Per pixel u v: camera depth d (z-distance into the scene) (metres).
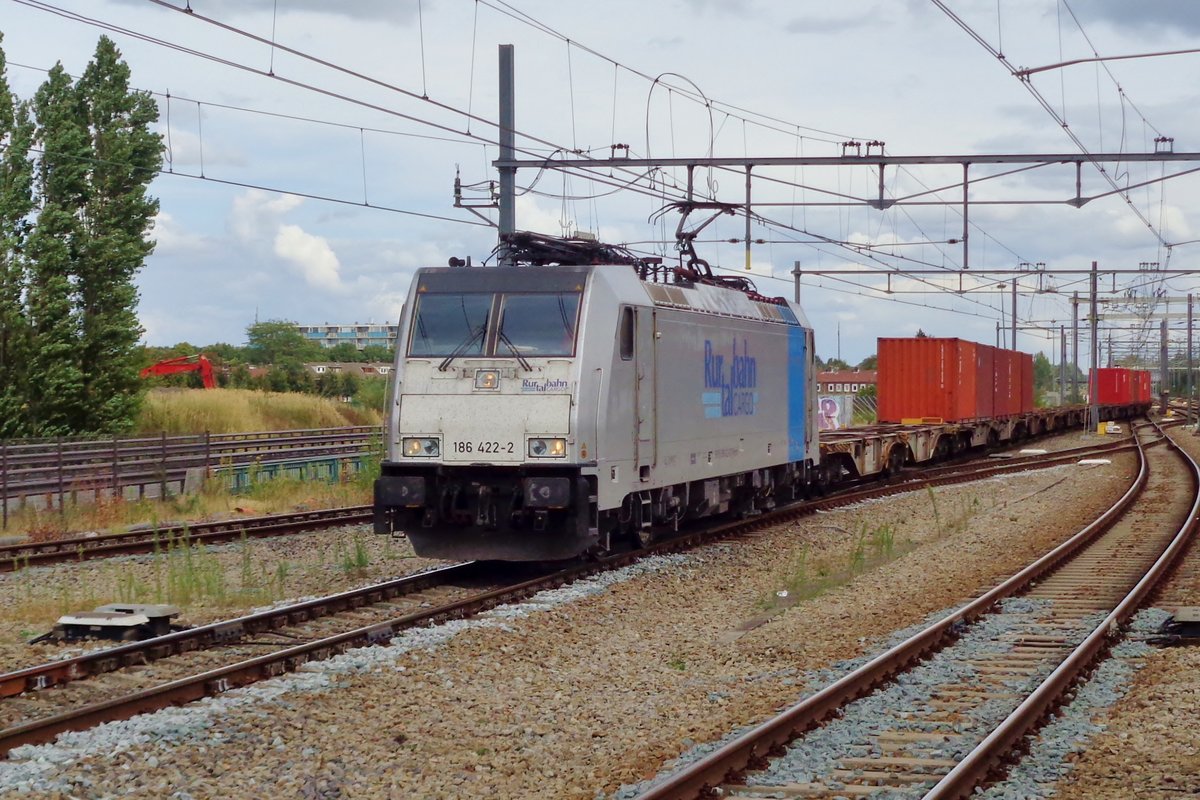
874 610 14.54
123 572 16.84
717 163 23.72
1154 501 27.62
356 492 27.39
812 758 8.31
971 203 25.52
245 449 33.28
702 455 19.69
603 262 17.97
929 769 8.09
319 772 8.16
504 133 23.30
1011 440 54.78
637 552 18.08
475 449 16.03
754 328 22.27
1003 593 15.00
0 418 30.19
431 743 8.95
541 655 12.07
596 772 8.27
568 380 15.88
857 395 68.81
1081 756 8.37
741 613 14.78
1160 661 11.47
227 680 10.16
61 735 8.60
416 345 16.58
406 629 12.65
